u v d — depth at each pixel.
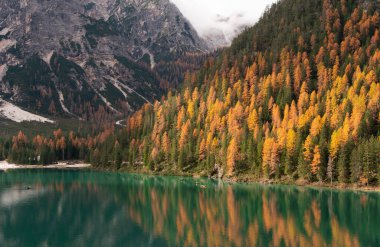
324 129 165.88
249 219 107.06
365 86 188.50
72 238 91.69
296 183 162.62
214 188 161.12
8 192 155.62
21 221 108.00
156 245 85.31
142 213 117.25
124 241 88.62
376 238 87.81
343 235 90.31
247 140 187.25
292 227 97.94
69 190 161.50
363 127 159.75
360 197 133.25
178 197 142.50
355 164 148.62
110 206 127.88
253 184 168.88
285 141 171.75
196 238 89.88
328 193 141.88
